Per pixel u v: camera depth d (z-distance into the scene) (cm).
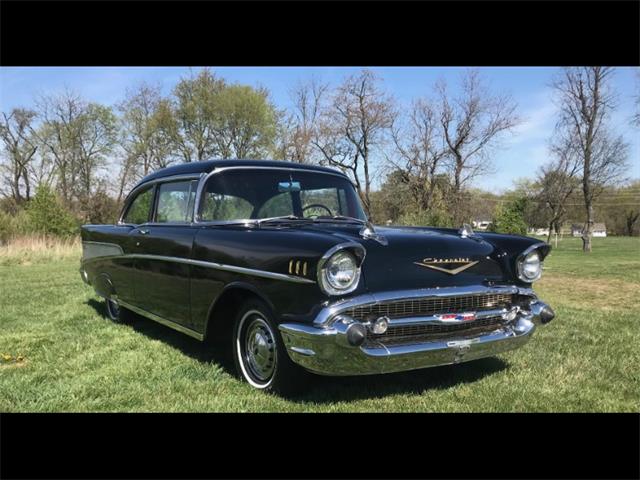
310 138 3719
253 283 339
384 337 315
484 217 4762
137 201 531
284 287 317
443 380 381
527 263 369
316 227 372
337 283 296
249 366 370
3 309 679
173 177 468
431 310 328
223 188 419
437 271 331
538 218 4791
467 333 342
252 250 340
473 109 3194
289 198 439
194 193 429
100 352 460
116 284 549
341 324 295
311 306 303
